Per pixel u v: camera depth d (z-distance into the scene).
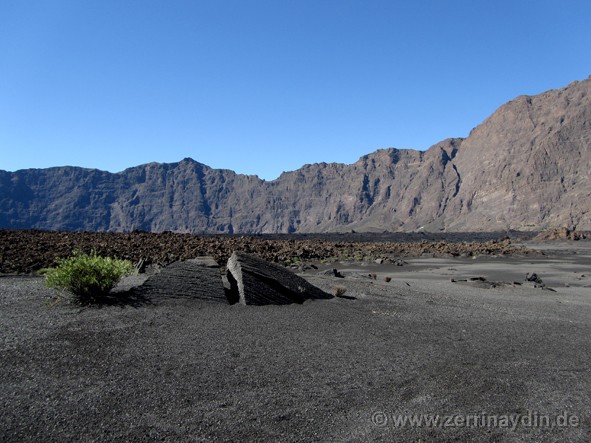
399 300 13.67
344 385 6.49
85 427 5.03
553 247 67.44
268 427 5.23
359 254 37.25
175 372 6.63
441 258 40.47
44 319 8.88
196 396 5.89
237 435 5.03
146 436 4.91
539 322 11.59
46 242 23.84
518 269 30.97
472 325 10.67
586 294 19.11
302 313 10.83
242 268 12.10
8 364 6.54
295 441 4.98
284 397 6.00
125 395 5.80
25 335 7.80
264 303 11.50
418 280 22.59
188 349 7.67
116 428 5.04
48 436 4.83
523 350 8.64
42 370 6.41
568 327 11.10
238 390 6.14
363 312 11.38
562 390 6.63
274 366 7.10
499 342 9.16
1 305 10.00
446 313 12.04
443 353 8.16
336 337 8.93
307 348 8.10
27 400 5.52
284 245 36.97
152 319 9.27
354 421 5.47
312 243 45.59
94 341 7.71
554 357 8.26
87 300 10.23
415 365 7.44
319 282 16.17
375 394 6.24
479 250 48.78
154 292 10.98
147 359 7.08
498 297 16.83
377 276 23.44
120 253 22.16
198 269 12.13
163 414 5.40
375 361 7.56
